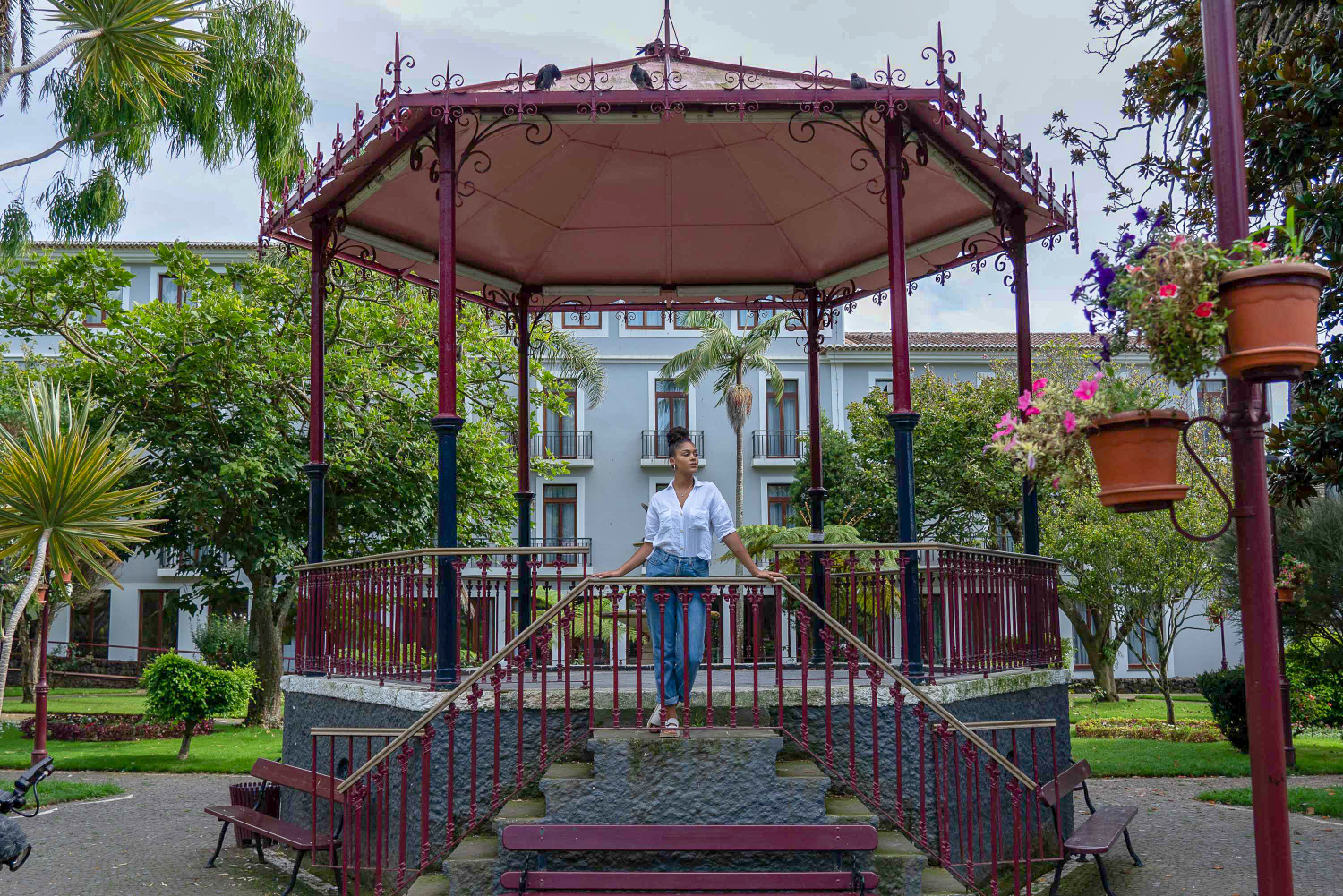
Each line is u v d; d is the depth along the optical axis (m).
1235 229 3.52
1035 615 7.72
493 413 19.41
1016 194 7.85
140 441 16.25
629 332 32.00
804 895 4.98
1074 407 3.77
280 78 15.21
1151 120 9.16
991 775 5.46
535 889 4.95
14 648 28.95
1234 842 8.81
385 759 5.62
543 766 5.68
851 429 28.12
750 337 22.86
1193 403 23.84
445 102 6.51
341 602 7.39
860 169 8.57
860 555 10.16
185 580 30.58
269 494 17.62
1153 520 19.50
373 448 18.09
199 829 9.71
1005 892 6.76
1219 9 3.62
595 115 6.50
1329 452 8.09
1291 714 14.34
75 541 8.49
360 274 17.59
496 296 10.40
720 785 5.41
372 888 6.55
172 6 9.89
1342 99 7.44
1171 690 30.41
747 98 6.50
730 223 9.59
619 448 31.72
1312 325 3.34
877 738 5.70
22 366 22.91
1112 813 7.59
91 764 14.38
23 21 10.84
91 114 13.84
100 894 7.00
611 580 5.68
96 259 16.58
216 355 16.61
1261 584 3.40
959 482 25.39
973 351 30.55
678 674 5.64
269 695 19.75
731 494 31.34
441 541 6.35
